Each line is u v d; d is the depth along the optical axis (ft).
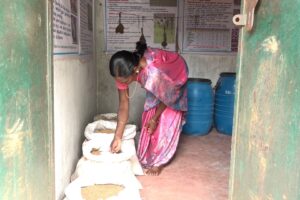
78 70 8.98
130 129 8.66
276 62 3.89
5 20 3.61
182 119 9.58
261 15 4.21
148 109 9.20
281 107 3.80
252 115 4.46
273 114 3.96
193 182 8.55
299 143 3.47
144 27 12.83
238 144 4.93
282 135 3.78
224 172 9.27
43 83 4.76
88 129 8.75
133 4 12.64
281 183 3.81
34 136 4.47
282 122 3.78
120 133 8.09
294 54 3.54
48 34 4.86
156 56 8.25
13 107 3.86
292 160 3.59
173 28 13.03
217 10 13.07
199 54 13.38
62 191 7.20
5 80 3.66
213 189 8.15
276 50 3.88
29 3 4.19
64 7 7.27
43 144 4.82
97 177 7.17
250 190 4.55
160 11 12.83
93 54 11.97
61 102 7.07
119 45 12.83
